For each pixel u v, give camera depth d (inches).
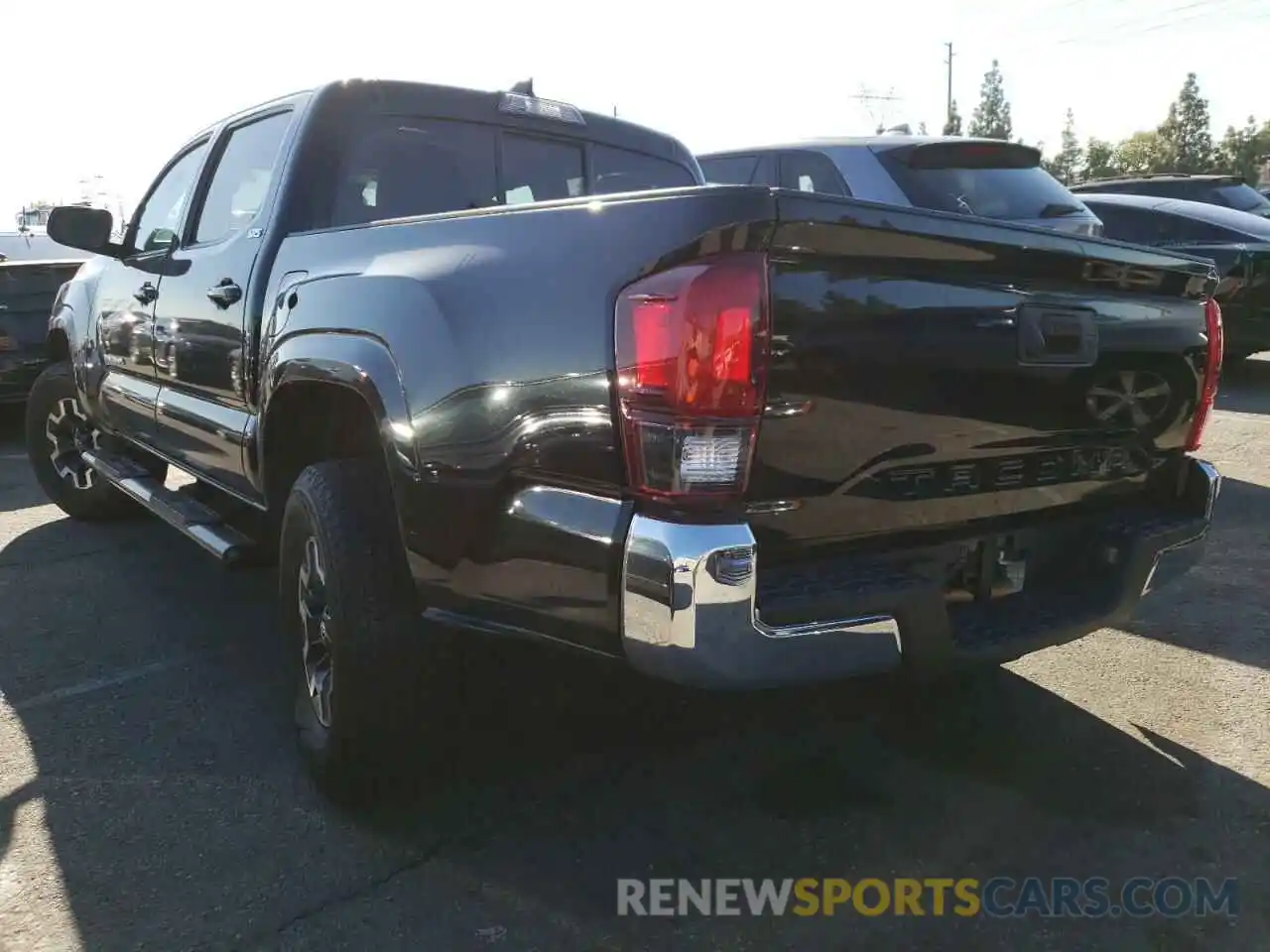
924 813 116.0
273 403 127.6
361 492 113.0
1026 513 111.3
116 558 210.8
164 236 187.5
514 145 162.6
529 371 91.1
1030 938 95.9
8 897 101.2
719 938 95.7
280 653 162.2
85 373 209.6
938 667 95.1
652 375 82.3
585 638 90.3
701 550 81.2
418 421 100.5
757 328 82.1
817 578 91.4
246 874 105.0
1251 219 375.2
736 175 283.7
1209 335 125.1
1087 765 126.1
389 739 110.3
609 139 175.9
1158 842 110.4
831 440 90.0
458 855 108.3
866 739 132.9
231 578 198.1
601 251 87.1
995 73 3752.5
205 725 137.4
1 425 379.6
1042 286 104.8
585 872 105.4
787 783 122.0
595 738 132.4
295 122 144.6
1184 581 187.0
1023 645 101.3
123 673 154.1
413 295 103.2
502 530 94.1
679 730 135.0
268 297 134.0
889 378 92.5
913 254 91.7
